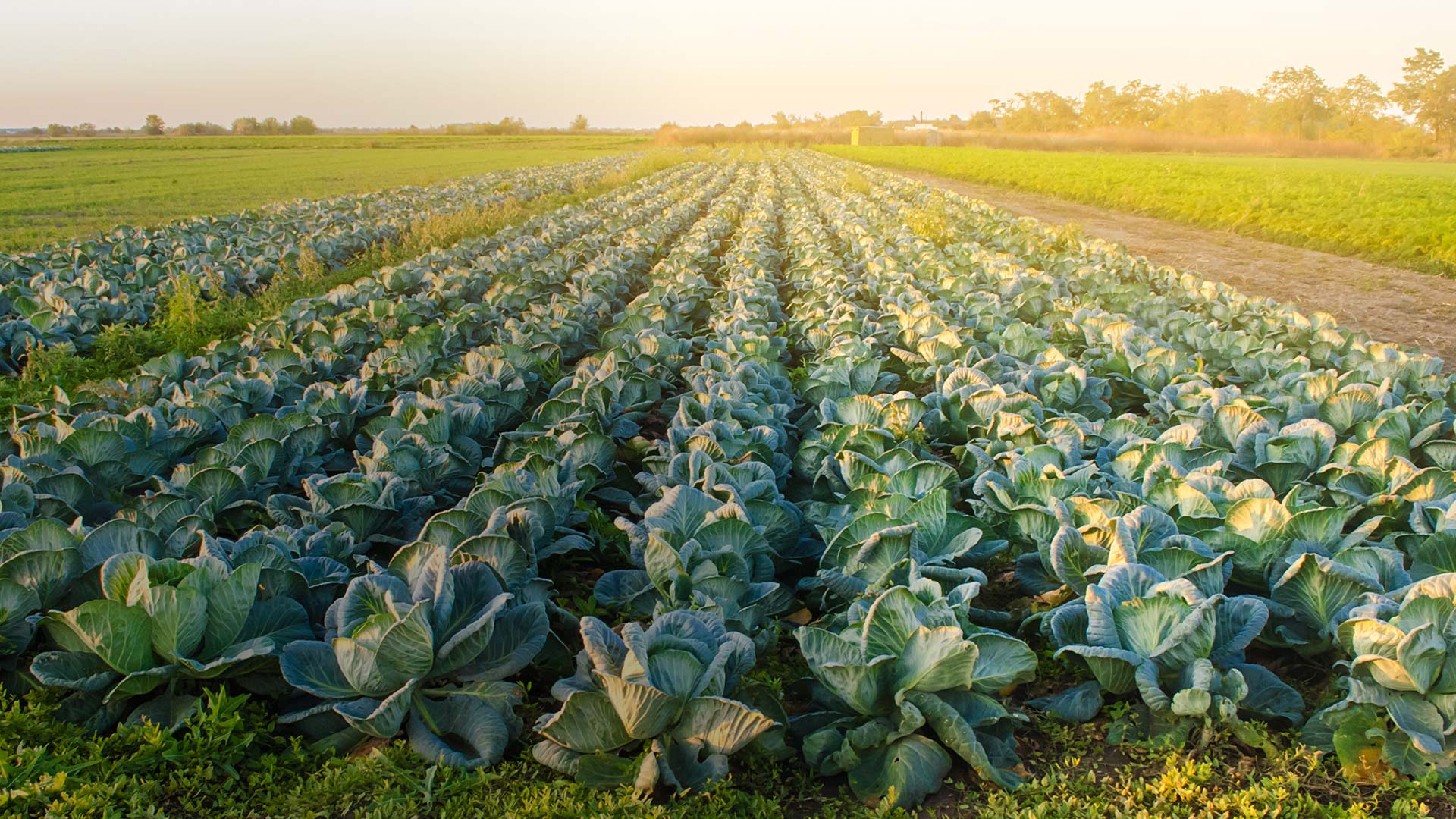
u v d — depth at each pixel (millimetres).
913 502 5594
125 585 4492
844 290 13945
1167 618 4242
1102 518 5227
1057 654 4480
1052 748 4410
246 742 4172
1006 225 22609
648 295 13258
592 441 6832
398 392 9008
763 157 71688
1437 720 3881
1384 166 62062
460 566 4637
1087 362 9703
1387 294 16766
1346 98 117438
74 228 26734
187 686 4523
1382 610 4211
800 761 4332
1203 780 3979
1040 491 5906
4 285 15445
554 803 3893
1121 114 146750
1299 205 26359
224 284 16062
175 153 79438
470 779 4039
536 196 35594
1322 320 10938
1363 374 8352
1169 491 5605
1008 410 7500
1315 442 6500
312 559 5164
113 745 4113
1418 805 3744
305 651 4336
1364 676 4074
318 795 3980
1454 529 4984
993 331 10930
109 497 6730
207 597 4410
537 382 9508
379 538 5863
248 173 52688
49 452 6625
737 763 4293
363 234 21719
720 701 3826
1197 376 8672
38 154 74750
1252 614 4508
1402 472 5844
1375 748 3961
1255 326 11133
